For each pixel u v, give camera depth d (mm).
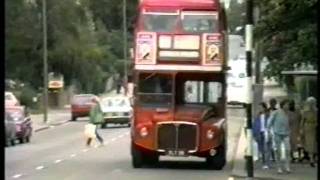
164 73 31188
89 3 142625
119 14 153125
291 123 32594
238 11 57250
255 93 35656
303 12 28703
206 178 27875
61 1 99562
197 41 31234
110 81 131250
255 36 31516
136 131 31297
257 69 38844
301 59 29891
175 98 31234
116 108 67688
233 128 65562
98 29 139125
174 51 31250
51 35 99062
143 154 32156
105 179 27312
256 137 31391
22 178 27625
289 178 26750
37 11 97312
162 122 30969
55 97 108625
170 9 31406
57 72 102375
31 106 94625
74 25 102000
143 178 27703
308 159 33094
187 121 30906
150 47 31281
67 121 81500
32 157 38094
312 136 30891
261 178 26828
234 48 78938
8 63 94562
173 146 31000
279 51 32656
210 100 31438
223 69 31281
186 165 33781
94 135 45812
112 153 40531
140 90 31359
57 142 50406
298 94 38281
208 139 30953
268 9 30281
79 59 102375
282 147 29156
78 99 82312
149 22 31438
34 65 98125
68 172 30109
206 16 31391
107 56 124438
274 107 29875
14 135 46406
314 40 28109
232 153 41406
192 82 31391
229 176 28625
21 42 95062
